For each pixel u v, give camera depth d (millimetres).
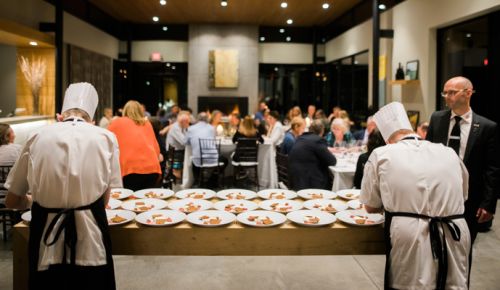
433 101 7289
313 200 2873
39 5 8523
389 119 2240
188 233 2334
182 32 13711
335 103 13125
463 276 2006
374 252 2383
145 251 2334
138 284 3428
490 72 6023
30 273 1972
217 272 3693
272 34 13867
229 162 8055
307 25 13656
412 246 1954
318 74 13883
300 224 2361
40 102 8695
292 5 10797
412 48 7766
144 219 2396
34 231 1974
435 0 6945
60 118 2152
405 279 1977
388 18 8688
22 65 8211
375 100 8008
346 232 2361
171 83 13906
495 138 2805
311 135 4660
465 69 6590
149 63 13758
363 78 10609
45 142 1959
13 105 9820
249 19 12680
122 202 2896
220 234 2338
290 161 4715
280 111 14008
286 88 14031
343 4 10672
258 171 7746
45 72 8688
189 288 3365
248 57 13430
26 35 7352
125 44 13594
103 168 2021
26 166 2031
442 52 7211
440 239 1964
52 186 1929
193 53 13367
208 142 7066
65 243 1932
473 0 5980
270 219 2441
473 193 2826
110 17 12547
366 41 10172
